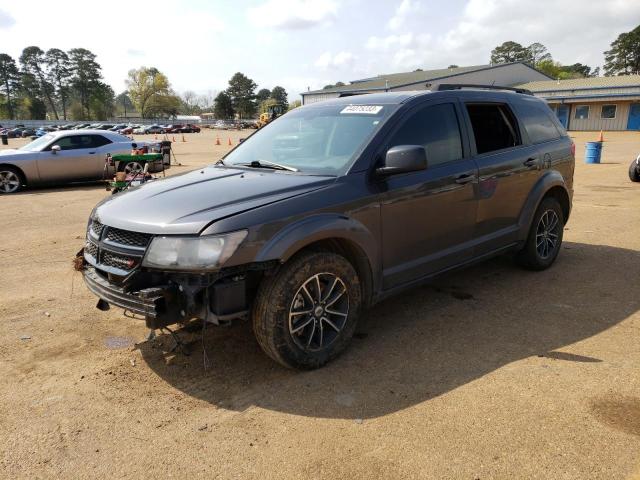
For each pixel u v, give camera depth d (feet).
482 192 14.73
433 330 13.38
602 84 143.23
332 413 9.77
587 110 139.95
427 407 9.86
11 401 10.42
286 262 10.61
